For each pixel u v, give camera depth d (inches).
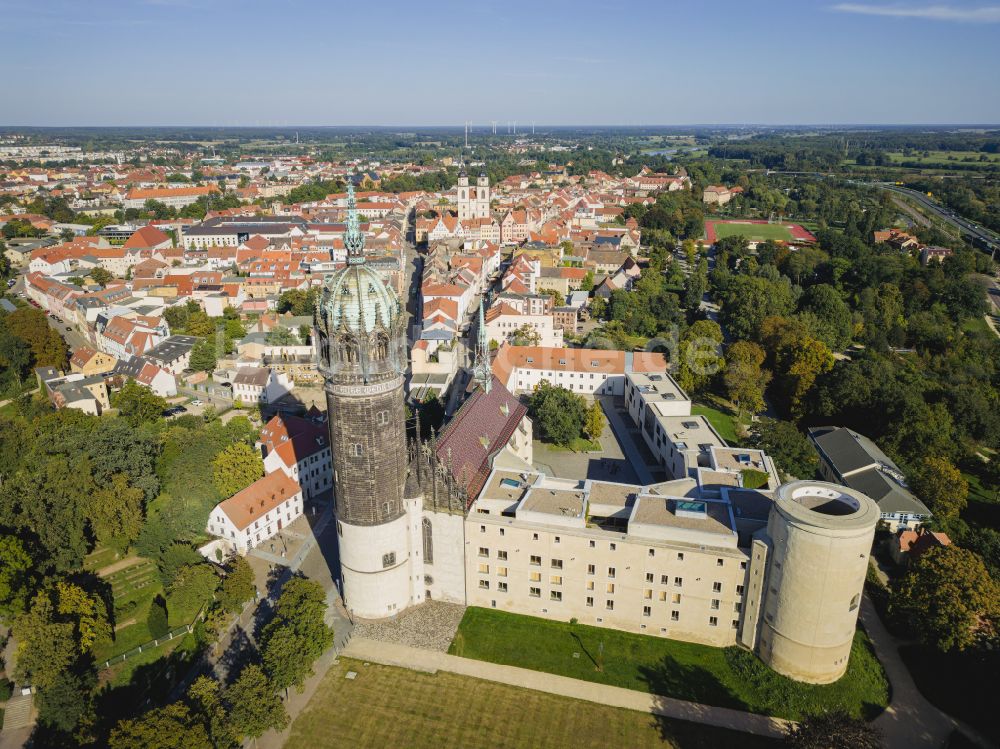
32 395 7755.9
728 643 4005.9
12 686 3885.3
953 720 3563.0
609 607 4128.9
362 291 3619.6
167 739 3029.0
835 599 3560.5
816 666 3708.2
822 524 3440.0
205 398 7819.9
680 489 4466.0
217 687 3580.2
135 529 4948.3
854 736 3085.6
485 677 3833.7
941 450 6003.9
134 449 5506.9
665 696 3708.2
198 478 5191.9
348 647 4052.7
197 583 4330.7
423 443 4318.4
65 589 4001.0
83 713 3617.1
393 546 4136.3
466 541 4212.6
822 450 6063.0
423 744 3447.3
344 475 3932.1
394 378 3806.6
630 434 6934.1
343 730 3521.2
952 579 3848.4
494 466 4734.3
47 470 5064.0
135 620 4377.5
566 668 3887.8
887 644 4077.3
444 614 4313.5
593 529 4033.0
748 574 3816.4
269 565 4815.5
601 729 3516.2
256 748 3410.4
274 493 5226.4
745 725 3535.9
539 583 4197.8
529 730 3516.2
